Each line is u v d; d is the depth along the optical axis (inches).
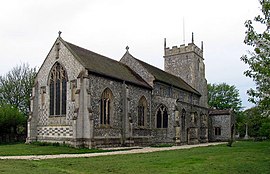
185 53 2896.2
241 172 787.4
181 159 1011.9
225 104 4074.8
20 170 687.1
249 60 905.5
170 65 2962.6
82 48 1772.9
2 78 2669.8
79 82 1466.5
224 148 1581.0
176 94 2379.4
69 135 1486.2
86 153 1231.5
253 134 3152.1
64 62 1588.3
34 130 1676.9
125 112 1727.4
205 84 3117.6
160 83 2129.7
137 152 1293.1
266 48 856.3
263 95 949.2
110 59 1979.6
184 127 2096.5
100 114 1550.2
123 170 762.8
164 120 1980.8
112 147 1590.8
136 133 1813.5
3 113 2018.9
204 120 2529.5
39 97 1701.5
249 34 870.4
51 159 962.1
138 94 1868.8
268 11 819.4
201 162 943.0
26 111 2608.3
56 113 1593.3
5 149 1322.6
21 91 2655.0
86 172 716.7
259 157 1130.0
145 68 2075.5
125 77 1787.6
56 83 1622.8
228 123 2753.4
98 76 1553.9
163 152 1295.5
